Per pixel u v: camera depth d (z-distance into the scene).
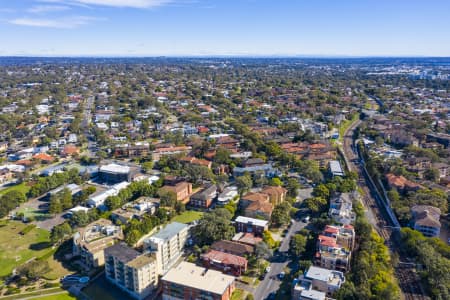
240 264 185.88
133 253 186.12
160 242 190.25
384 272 175.75
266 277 186.62
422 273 179.50
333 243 191.25
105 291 182.12
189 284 163.38
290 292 174.12
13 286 185.62
